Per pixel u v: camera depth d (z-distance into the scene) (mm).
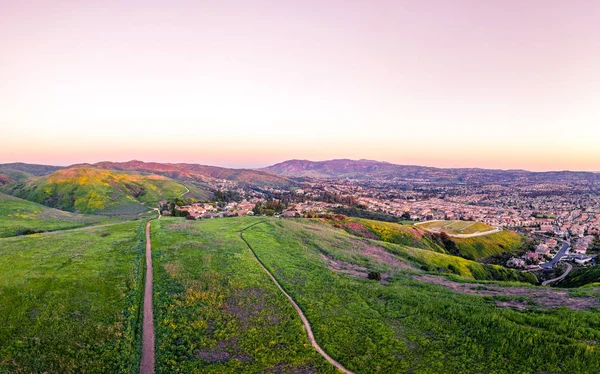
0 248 39906
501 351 19766
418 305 27531
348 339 22328
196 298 28391
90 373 19172
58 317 23922
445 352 20422
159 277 33312
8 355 19859
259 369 19344
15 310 24312
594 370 16906
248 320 25156
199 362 20000
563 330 20922
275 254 43781
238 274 34656
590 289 32344
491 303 28016
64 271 32406
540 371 17578
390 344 21516
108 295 28172
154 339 22812
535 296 30000
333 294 30359
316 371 19094
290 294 30281
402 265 51781
